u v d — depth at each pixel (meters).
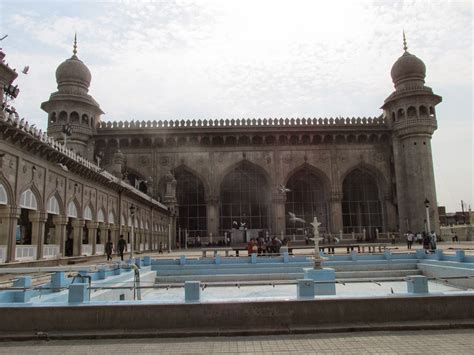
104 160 41.94
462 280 13.93
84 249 19.98
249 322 6.50
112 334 6.21
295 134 43.31
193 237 42.28
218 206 42.62
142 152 43.00
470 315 6.75
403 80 43.12
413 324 6.51
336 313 6.61
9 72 13.39
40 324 6.36
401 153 42.59
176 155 43.12
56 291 8.84
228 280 15.53
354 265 17.08
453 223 73.50
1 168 13.16
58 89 39.56
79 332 6.30
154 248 34.69
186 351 5.49
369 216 43.84
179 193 43.47
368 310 6.66
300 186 44.22
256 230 42.12
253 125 42.84
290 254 21.39
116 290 10.79
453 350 5.30
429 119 41.22
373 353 5.23
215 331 6.30
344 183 44.44
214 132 42.38
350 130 43.25
